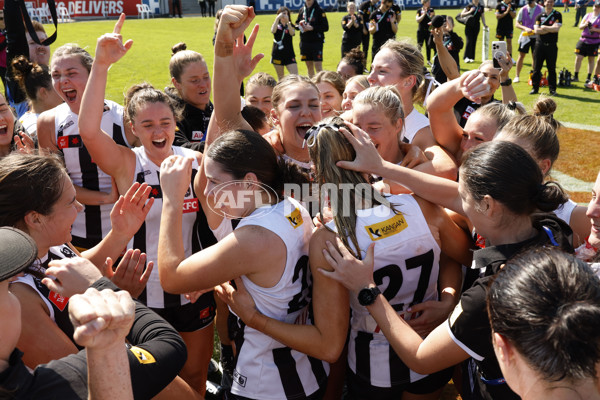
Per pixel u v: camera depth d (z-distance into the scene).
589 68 10.86
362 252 1.85
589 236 2.10
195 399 1.88
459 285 2.18
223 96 2.22
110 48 2.31
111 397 1.16
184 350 1.50
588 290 1.07
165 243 1.93
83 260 1.63
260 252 1.78
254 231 1.80
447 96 2.47
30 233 1.71
